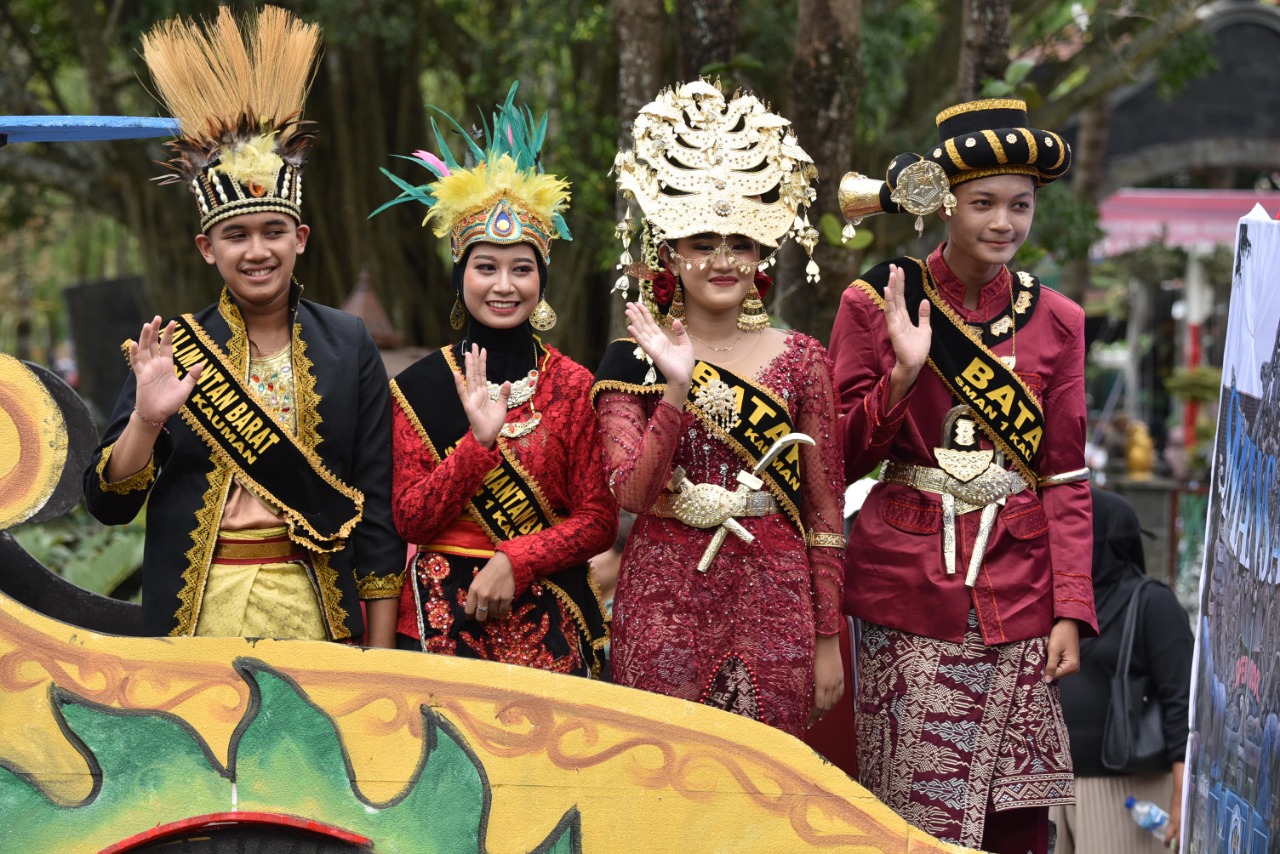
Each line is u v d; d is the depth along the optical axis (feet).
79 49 83.82
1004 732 23.41
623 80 43.60
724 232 21.21
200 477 21.81
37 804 18.06
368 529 22.70
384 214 76.74
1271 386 17.19
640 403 21.90
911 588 23.54
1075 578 23.68
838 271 41.98
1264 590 17.19
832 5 41.57
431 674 18.43
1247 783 17.67
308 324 22.80
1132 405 136.98
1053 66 71.00
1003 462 23.85
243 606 21.66
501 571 22.47
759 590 21.71
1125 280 137.08
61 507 19.04
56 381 19.36
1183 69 71.26
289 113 22.54
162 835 18.01
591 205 68.08
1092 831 29.53
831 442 22.39
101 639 18.35
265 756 18.30
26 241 166.81
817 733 26.22
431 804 18.29
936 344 23.66
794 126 42.24
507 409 23.08
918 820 23.34
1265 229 17.76
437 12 76.18
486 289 23.03
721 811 18.35
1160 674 29.25
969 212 22.93
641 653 21.49
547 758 18.35
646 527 22.07
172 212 81.97
